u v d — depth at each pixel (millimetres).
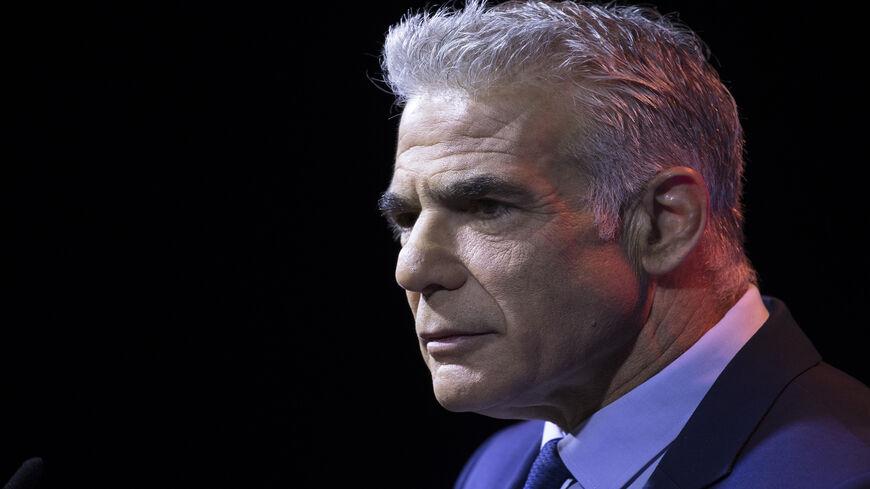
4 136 8852
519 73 3010
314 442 8906
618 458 3217
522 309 2957
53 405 8812
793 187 7332
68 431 8820
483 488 4324
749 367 3131
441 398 3070
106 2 8875
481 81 3012
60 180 8953
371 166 8891
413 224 3266
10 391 8758
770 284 7383
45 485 8703
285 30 8789
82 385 8867
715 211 3285
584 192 2990
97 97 8945
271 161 8984
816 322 7254
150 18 8914
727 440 2990
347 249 9023
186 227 9047
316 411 8969
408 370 8953
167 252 9039
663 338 3205
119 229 9008
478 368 3016
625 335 3119
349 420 8945
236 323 9039
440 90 3076
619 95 3053
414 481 8758
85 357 8898
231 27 8867
